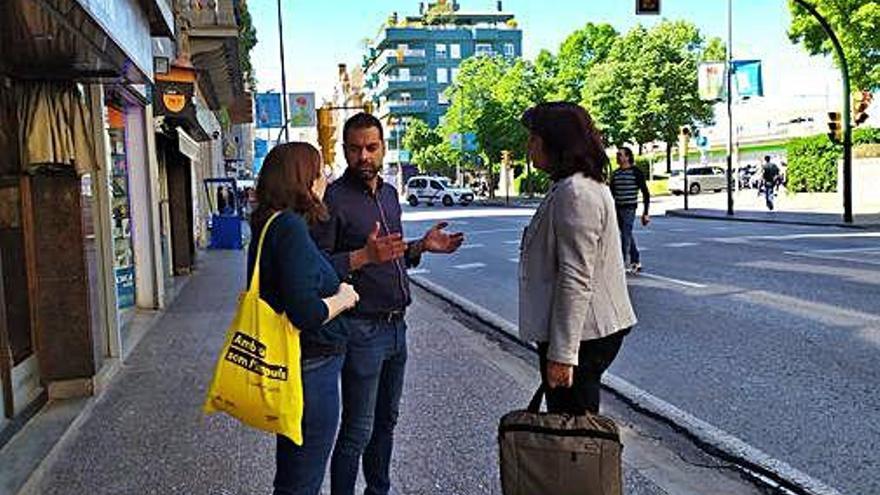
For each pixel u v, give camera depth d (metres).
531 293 3.72
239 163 59.66
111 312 8.32
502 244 22.66
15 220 6.64
